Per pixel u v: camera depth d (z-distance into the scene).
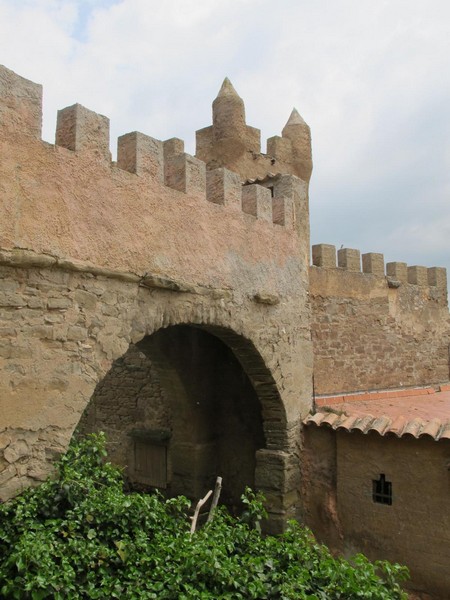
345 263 12.28
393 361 13.05
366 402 10.98
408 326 13.71
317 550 5.94
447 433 7.55
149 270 6.59
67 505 5.25
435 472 7.73
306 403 9.64
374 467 8.35
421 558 7.74
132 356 11.66
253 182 10.54
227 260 7.95
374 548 8.23
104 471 6.05
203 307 7.39
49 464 5.35
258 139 12.89
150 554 5.13
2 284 5.07
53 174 5.58
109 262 6.09
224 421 10.78
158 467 10.88
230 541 5.78
